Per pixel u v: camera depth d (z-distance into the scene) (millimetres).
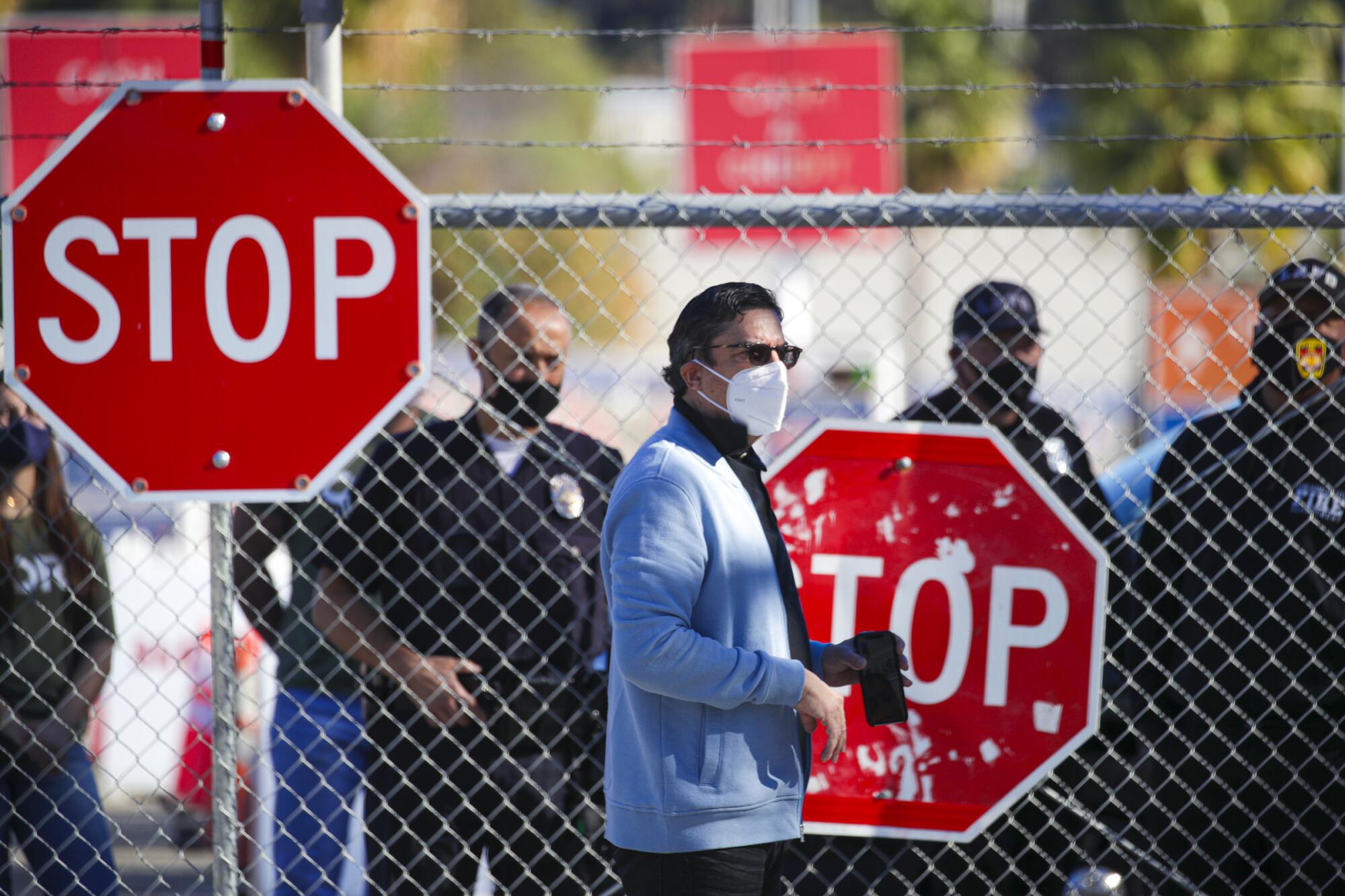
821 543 11117
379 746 12320
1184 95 47219
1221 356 24609
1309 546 12008
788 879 12992
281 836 14438
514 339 12453
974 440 11070
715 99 34031
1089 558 11023
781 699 8500
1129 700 13062
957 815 11133
